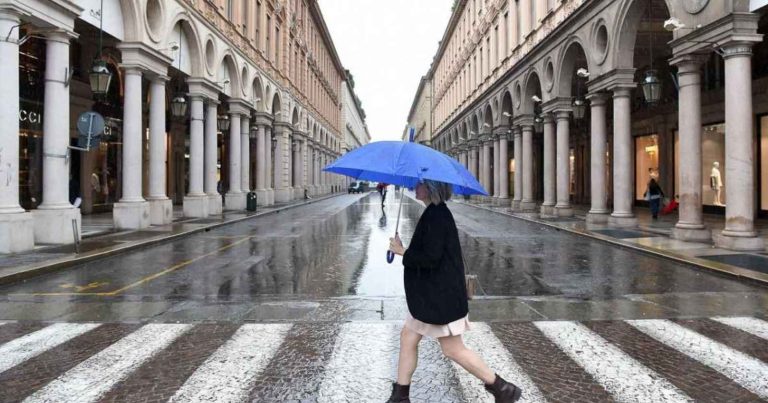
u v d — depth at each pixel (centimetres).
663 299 770
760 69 1850
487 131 3756
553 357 516
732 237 1176
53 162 1270
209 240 1536
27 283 893
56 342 565
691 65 1330
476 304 745
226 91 2619
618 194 1788
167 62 1836
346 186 8844
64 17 1257
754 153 1902
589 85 1912
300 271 1019
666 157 2461
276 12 3581
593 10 1847
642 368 484
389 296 799
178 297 792
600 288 853
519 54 2847
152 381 452
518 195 2959
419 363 500
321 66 6231
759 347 545
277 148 3825
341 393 426
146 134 2659
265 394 424
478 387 438
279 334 595
